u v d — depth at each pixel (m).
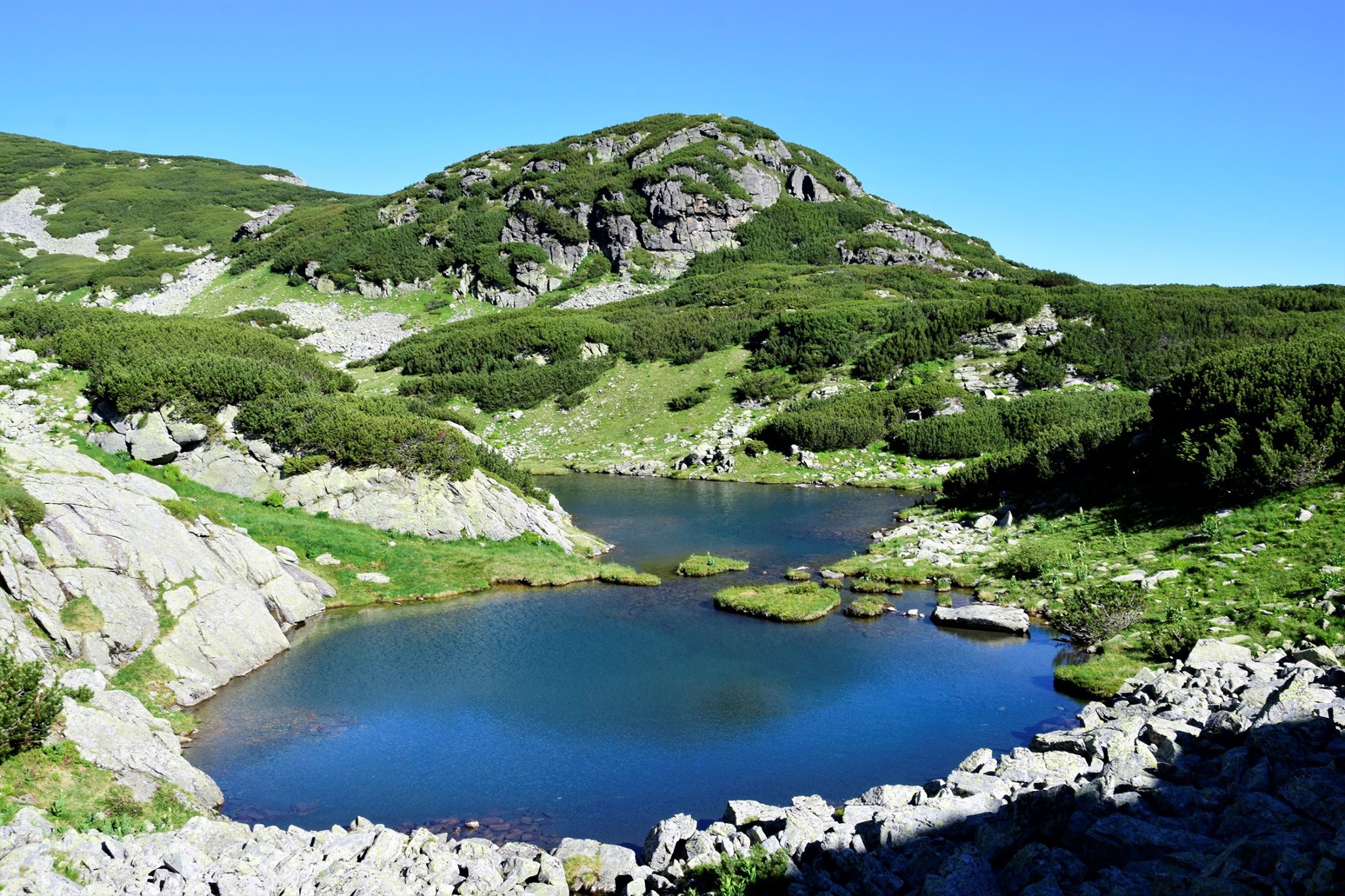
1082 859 14.16
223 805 20.95
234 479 47.97
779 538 57.22
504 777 22.52
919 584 42.66
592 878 16.72
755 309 129.12
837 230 189.75
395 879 15.23
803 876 15.16
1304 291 115.12
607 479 87.44
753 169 194.50
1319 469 36.31
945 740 24.11
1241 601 29.31
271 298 159.50
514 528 51.78
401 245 175.00
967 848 14.83
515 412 109.12
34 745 18.08
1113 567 37.25
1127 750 18.27
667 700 28.02
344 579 41.97
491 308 160.00
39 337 71.94
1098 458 53.44
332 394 63.97
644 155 196.75
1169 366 92.12
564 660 32.31
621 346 122.94
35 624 25.44
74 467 32.69
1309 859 11.70
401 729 25.77
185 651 29.22
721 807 20.59
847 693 28.16
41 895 12.69
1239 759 16.20
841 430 89.44
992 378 98.44
